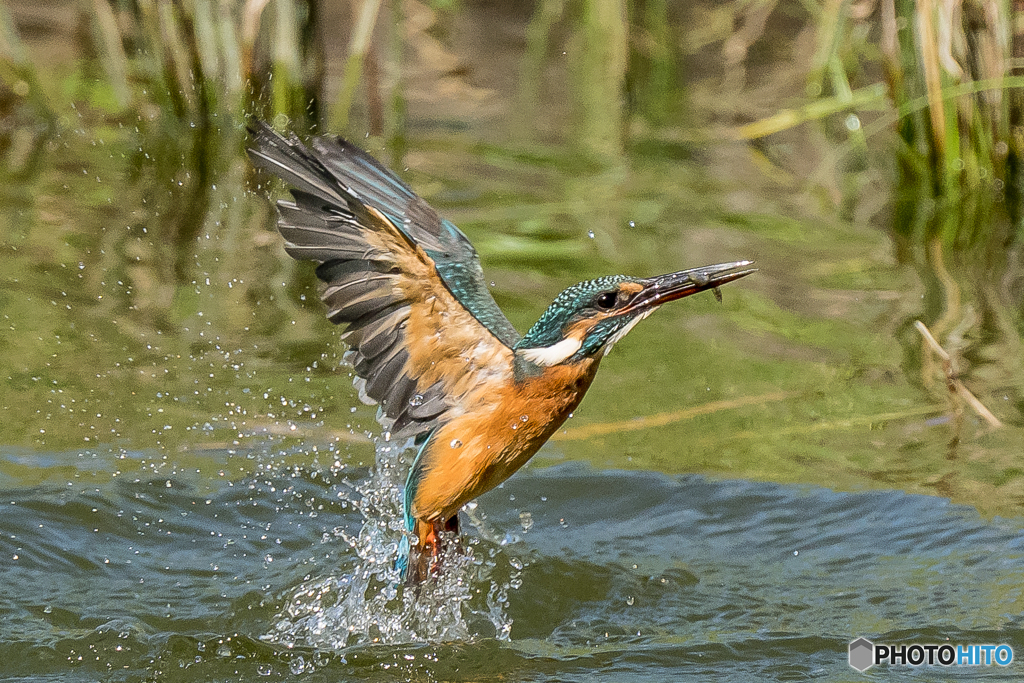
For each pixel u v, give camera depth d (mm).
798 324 13008
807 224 15289
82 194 15156
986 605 8617
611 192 15891
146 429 10773
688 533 9711
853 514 9844
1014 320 12906
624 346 12664
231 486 10133
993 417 11117
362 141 16688
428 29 19688
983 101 15383
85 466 10219
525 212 15070
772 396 11656
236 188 15617
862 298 13508
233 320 12609
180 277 13359
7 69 16656
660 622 8609
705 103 18422
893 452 10688
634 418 11336
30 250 13641
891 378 11914
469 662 8102
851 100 16906
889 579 9000
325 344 12297
